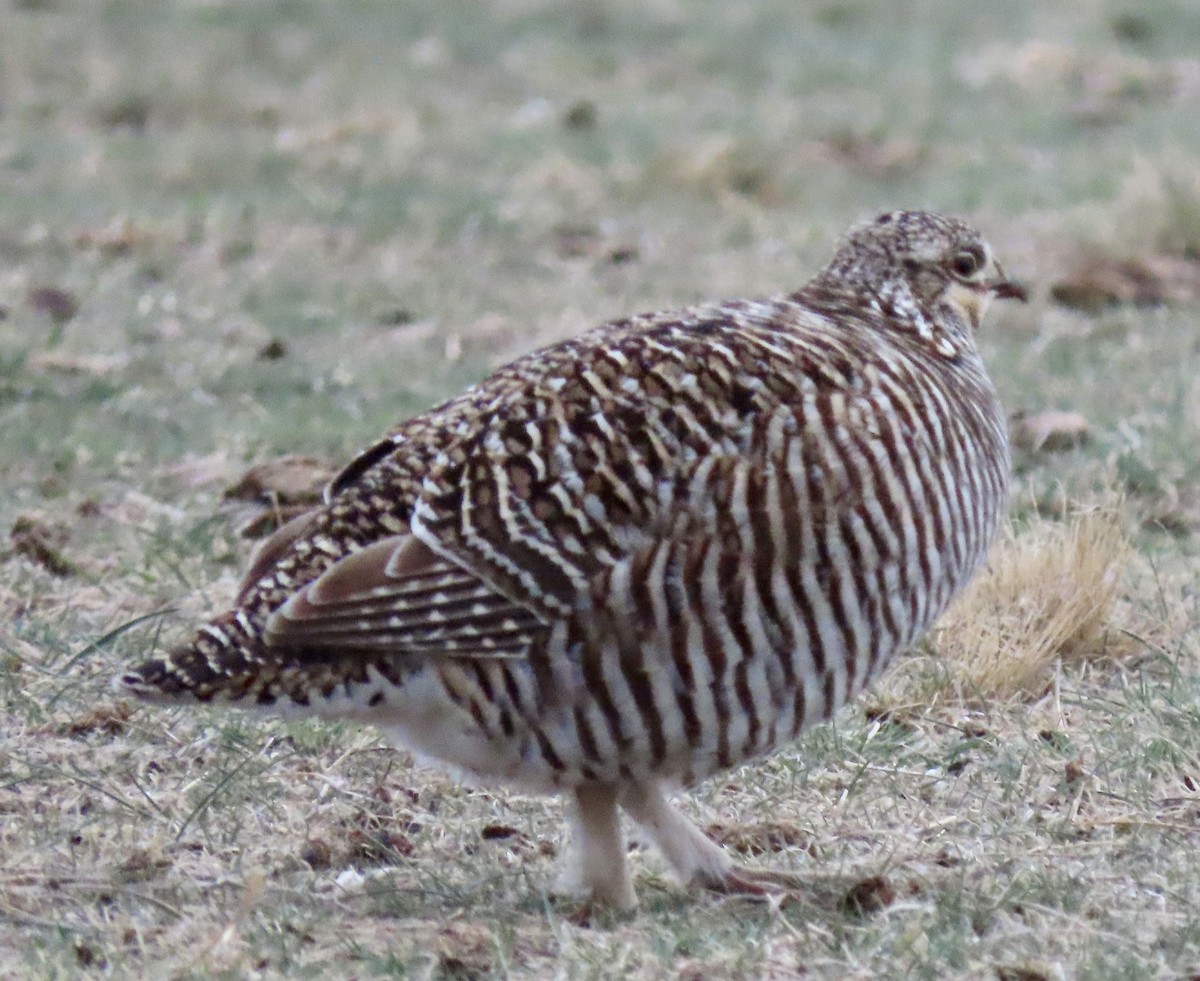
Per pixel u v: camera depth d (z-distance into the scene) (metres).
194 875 13.74
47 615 17.89
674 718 12.68
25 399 24.14
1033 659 16.89
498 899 13.51
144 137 38.06
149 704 14.95
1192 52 45.62
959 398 13.76
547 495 12.47
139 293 28.80
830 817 14.73
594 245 31.69
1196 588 18.61
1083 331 26.91
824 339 13.15
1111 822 14.42
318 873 13.95
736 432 12.54
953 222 14.82
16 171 35.41
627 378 12.75
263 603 12.70
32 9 47.78
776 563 12.55
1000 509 14.06
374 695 12.68
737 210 33.66
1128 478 21.17
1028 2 50.53
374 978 12.14
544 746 12.78
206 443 22.78
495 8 49.12
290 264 30.50
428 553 12.51
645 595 12.43
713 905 13.28
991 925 12.88
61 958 12.23
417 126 38.75
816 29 47.97
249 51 44.81
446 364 25.91
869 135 38.16
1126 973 12.04
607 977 12.08
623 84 43.12
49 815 14.48
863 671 13.05
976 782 15.20
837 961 12.28
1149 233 30.14
